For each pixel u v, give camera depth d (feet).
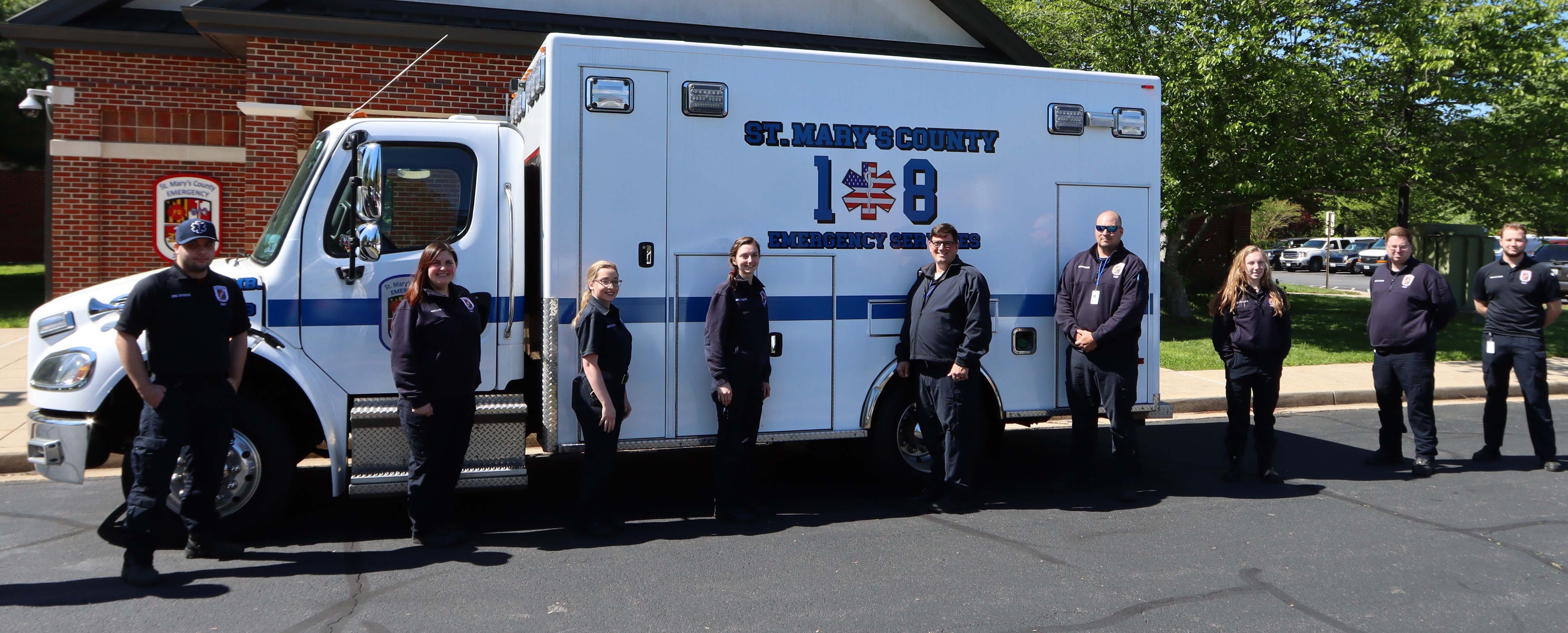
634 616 13.96
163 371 14.67
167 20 41.83
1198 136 44.34
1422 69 42.65
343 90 37.47
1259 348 21.48
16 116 59.98
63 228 41.11
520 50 38.88
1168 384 34.65
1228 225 72.59
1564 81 42.75
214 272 15.51
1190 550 17.13
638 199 18.01
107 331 16.48
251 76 36.50
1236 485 21.89
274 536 17.49
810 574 15.75
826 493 21.02
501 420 17.40
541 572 15.76
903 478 20.43
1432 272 22.41
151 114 41.65
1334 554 16.96
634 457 24.34
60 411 16.16
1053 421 29.73
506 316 17.89
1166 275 53.11
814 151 19.06
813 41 44.06
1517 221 48.06
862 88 19.33
